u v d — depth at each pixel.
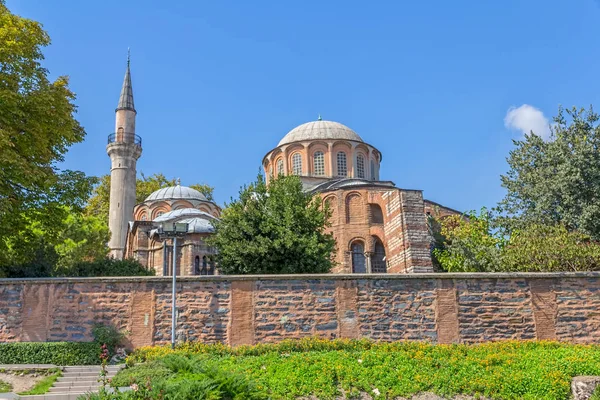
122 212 55.66
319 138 49.16
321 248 27.59
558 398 15.24
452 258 29.88
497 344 20.62
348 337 21.52
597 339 21.95
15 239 26.22
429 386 15.76
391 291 22.09
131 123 59.22
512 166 32.69
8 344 19.67
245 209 29.11
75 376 18.06
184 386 12.93
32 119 24.39
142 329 21.14
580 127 30.20
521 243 25.59
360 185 40.88
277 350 20.17
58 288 21.36
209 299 21.56
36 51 25.66
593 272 22.64
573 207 28.59
